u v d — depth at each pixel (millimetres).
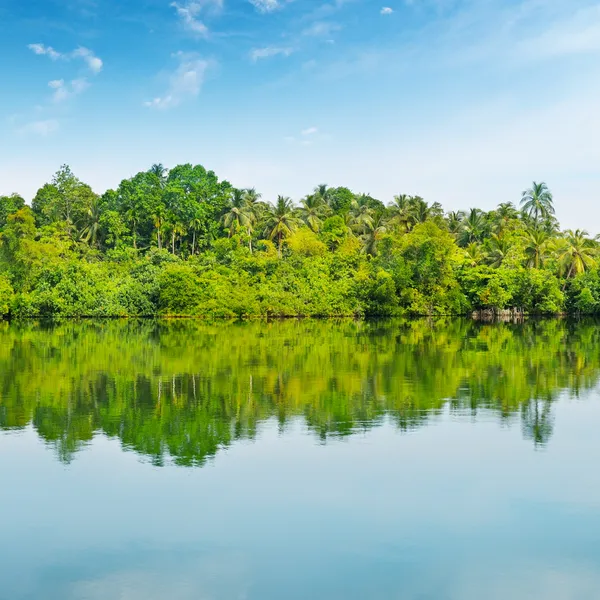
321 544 10578
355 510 11906
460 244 102688
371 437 16625
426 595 9062
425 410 19875
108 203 102188
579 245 87188
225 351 36625
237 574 9625
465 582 9414
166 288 73812
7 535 10914
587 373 27656
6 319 70125
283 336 48250
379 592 9148
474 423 18172
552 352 36562
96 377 26312
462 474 13797
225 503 12203
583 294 82062
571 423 18188
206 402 21000
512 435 16875
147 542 10648
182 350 37125
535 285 80812
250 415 19109
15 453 15234
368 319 75875
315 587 9281
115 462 14547
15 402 20969
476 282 80812
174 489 12906
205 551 10328
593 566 9844
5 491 12805
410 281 79250
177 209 99125
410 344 41500
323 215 106625
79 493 12695
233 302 73250
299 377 26297
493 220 102000
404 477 13625
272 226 96688
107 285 73625
